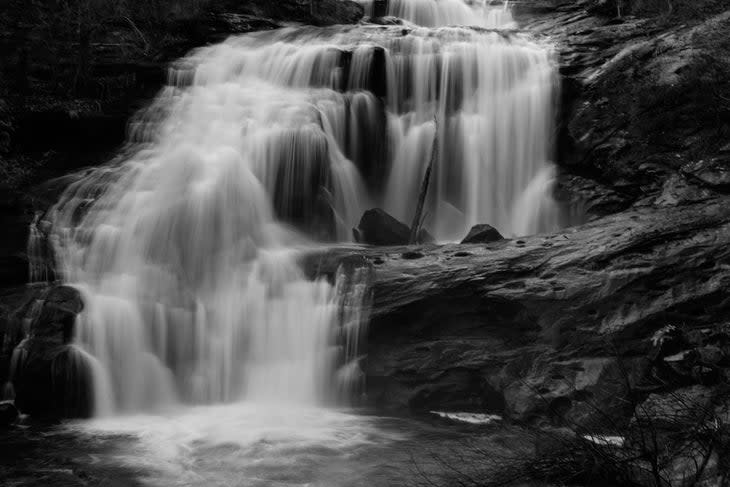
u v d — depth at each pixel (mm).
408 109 15172
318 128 13289
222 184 12094
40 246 10969
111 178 12539
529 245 10734
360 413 9492
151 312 9977
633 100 14438
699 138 13227
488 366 9461
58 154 13789
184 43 16562
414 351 9758
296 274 10680
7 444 8188
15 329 9594
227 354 10109
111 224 11562
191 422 9062
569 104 15195
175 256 11406
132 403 9562
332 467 7562
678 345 8836
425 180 13312
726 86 13375
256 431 8703
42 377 9203
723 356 8461
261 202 12555
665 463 6102
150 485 7102
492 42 16422
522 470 6660
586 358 9156
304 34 16953
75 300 9859
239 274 10781
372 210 12906
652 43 15430
